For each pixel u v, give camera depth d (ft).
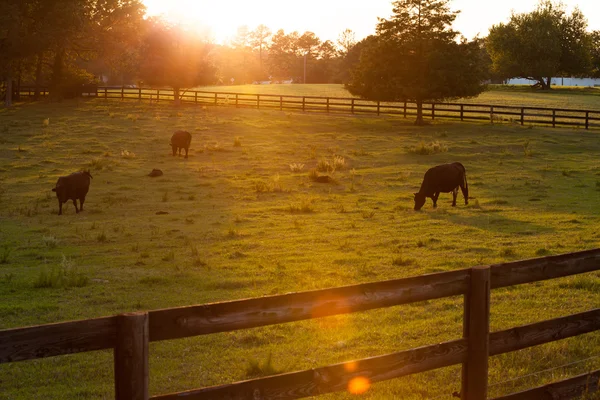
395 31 156.25
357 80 164.76
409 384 21.94
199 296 37.06
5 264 47.85
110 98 209.15
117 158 110.73
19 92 207.62
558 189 81.00
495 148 118.83
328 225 62.54
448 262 44.52
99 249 53.06
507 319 30.09
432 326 29.66
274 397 13.46
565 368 23.16
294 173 98.94
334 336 28.81
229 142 129.08
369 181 91.81
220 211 71.56
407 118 167.12
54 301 36.32
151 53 195.72
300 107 184.14
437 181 69.87
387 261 45.73
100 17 202.28
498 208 69.41
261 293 37.17
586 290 35.70
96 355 27.27
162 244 54.75
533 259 16.96
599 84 464.24
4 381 24.02
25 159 108.88
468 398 16.20
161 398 12.18
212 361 25.76
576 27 346.33
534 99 257.14
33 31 189.67
